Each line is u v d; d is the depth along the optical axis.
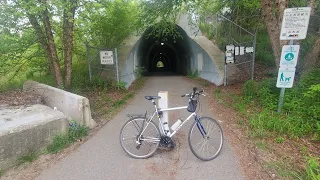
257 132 4.54
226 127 5.19
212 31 16.38
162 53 41.38
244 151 3.89
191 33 16.91
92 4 7.47
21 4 5.70
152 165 3.51
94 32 10.05
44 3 5.92
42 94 6.72
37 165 3.59
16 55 8.61
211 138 3.91
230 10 13.06
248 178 3.08
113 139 4.62
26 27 7.63
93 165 3.54
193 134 3.96
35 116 4.35
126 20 11.15
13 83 9.46
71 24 8.20
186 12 11.62
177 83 13.75
